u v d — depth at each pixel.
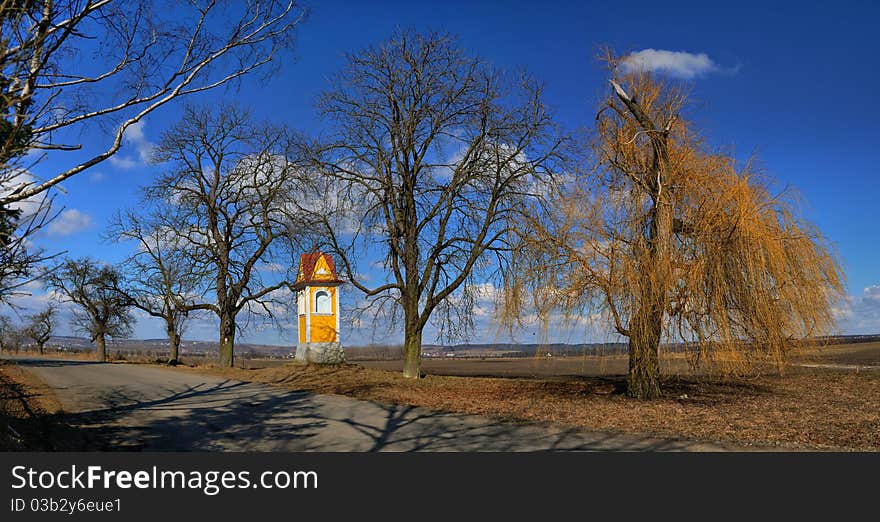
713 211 15.74
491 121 25.73
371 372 31.17
